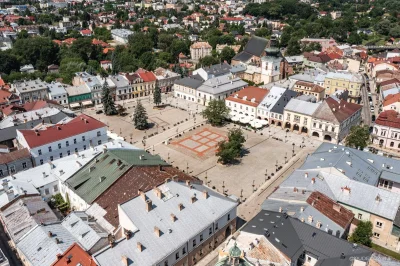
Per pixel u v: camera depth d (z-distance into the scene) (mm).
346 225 92312
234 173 137875
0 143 148500
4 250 94375
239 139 148375
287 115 177000
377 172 117188
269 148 159000
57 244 84375
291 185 107000
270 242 80438
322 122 165250
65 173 115500
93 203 99000
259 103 189000
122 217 85188
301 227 86438
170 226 85375
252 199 120188
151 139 170625
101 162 114250
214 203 95250
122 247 77750
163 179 101062
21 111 178125
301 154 153125
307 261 83000
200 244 89188
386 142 161000
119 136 174250
